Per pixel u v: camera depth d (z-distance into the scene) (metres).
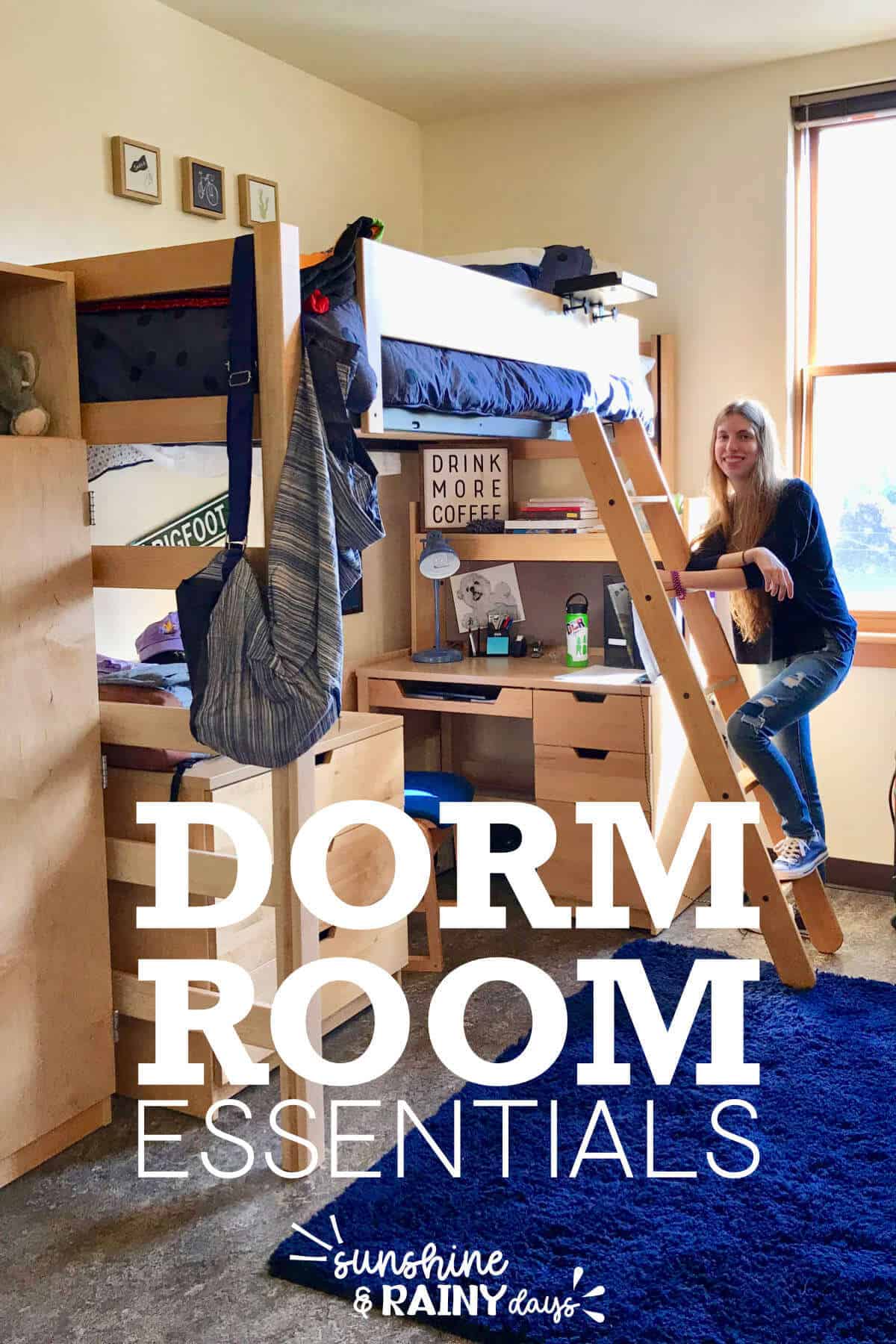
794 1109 2.50
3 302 2.38
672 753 3.56
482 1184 2.24
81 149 2.92
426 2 3.16
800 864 3.20
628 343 3.34
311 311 2.14
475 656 4.10
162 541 3.15
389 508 4.15
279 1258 2.02
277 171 3.60
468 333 2.56
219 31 3.35
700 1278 1.97
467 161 4.20
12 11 2.73
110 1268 2.04
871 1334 1.83
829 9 3.26
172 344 2.23
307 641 2.10
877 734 3.78
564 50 3.54
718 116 3.77
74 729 2.35
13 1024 2.25
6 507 2.18
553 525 3.80
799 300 3.82
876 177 3.69
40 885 2.29
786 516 3.20
